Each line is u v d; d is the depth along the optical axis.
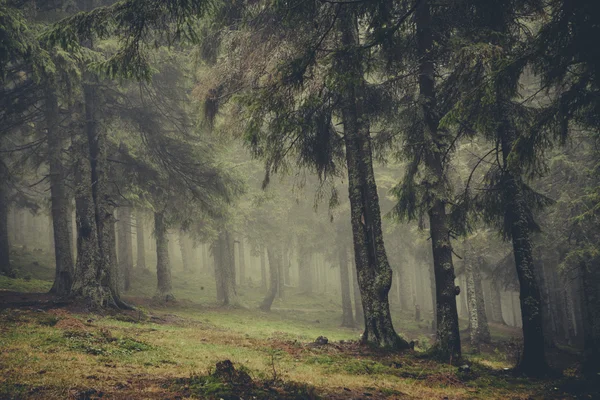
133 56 9.50
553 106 8.30
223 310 28.14
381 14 8.84
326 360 10.98
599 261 18.95
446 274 13.06
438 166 13.62
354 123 14.48
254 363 9.80
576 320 34.19
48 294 18.08
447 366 11.30
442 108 13.71
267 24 12.92
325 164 15.34
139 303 22.70
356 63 9.42
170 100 20.77
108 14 8.91
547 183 21.61
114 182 20.45
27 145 20.89
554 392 9.18
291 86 10.05
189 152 21.66
